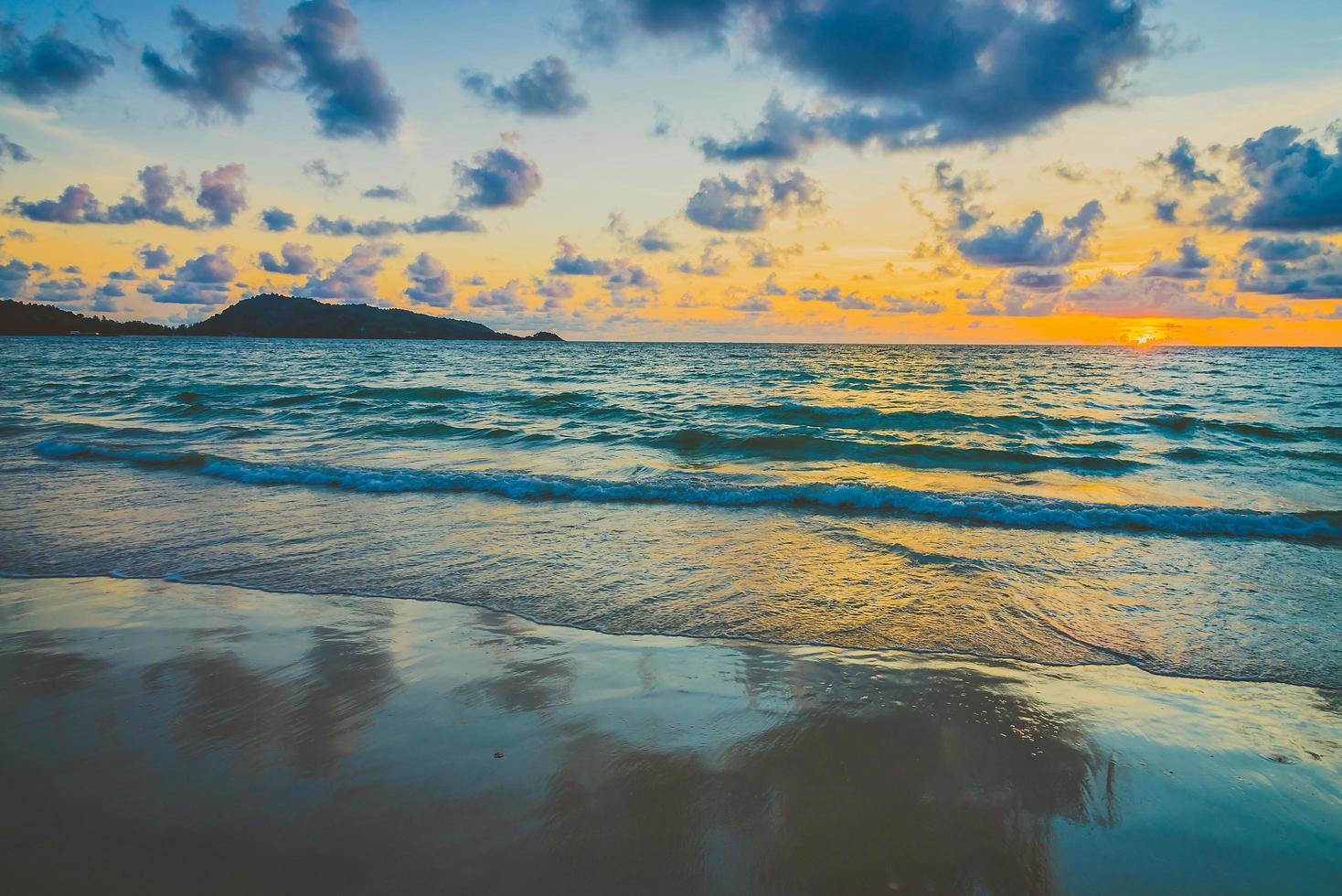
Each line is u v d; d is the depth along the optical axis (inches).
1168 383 1456.7
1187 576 261.0
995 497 367.9
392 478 416.5
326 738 138.6
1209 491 433.7
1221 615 220.5
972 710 155.0
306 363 2149.4
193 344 4854.8
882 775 128.6
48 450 522.6
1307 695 166.9
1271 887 102.0
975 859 106.4
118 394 1035.9
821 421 768.9
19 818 112.3
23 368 1761.8
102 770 126.5
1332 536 323.6
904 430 705.0
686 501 380.8
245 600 223.5
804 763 131.9
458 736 139.8
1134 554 289.6
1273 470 506.3
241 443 575.5
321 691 159.6
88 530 309.1
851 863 104.6
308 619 206.5
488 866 102.2
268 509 350.9
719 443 593.6
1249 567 273.7
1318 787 127.6
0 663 174.7
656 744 137.7
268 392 1071.0
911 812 117.7
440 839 108.0
